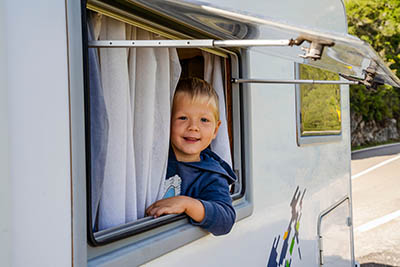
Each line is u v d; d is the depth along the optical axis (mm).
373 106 22234
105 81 1371
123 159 1393
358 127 21625
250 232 1996
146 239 1363
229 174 1882
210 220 1583
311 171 2789
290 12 2488
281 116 2340
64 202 998
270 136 2205
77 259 1020
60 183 990
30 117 939
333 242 3260
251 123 2012
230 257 1829
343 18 3578
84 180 1039
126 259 1218
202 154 1897
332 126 3238
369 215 7090
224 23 1264
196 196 1752
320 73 2936
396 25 20359
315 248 2881
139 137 1546
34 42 953
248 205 1957
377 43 21094
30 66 943
